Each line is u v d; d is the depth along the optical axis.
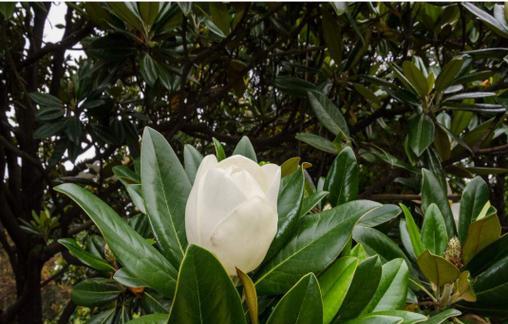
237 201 0.43
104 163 2.28
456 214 0.93
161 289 0.46
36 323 1.90
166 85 1.39
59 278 3.19
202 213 0.43
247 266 0.44
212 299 0.35
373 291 0.47
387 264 0.55
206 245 0.43
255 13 1.66
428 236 0.69
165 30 1.39
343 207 0.50
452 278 0.60
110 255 0.85
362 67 1.74
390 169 1.59
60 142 1.54
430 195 0.76
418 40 1.61
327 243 0.48
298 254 0.49
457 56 1.11
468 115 1.28
